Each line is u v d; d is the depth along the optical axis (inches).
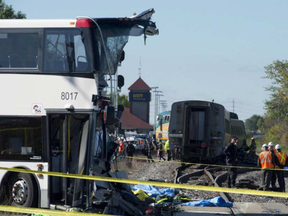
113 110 1966.0
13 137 1959.9
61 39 1936.5
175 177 3666.3
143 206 2186.3
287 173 4431.6
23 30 1964.8
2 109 1963.6
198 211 2202.3
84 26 1916.8
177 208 2198.6
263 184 3029.0
